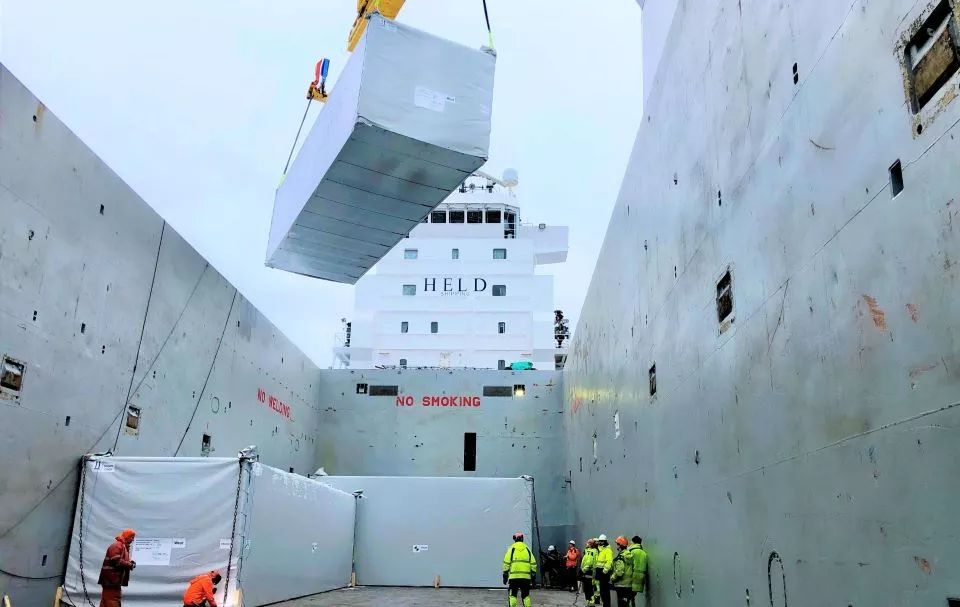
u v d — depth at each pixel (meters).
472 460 27.03
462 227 36.50
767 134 7.02
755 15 7.36
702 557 9.11
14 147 10.64
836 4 5.64
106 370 12.91
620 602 12.58
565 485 26.28
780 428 6.62
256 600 13.09
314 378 26.86
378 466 26.84
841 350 5.48
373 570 21.28
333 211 13.02
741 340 7.74
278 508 14.48
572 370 24.59
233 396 18.52
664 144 11.48
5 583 10.39
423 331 33.69
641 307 13.16
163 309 14.96
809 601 5.91
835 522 5.50
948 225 4.20
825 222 5.78
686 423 10.02
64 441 11.80
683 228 10.27
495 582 21.14
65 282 11.79
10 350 10.49
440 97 11.27
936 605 4.22
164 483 12.38
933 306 4.33
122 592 11.97
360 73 10.78
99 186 12.83
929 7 4.41
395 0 16.22
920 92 4.52
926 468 4.36
